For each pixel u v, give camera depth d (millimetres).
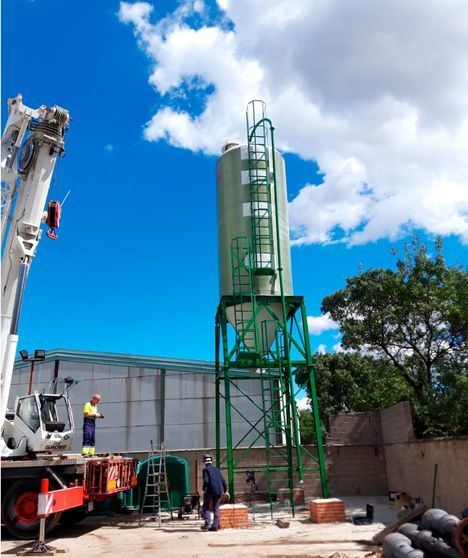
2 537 12039
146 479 14391
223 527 12172
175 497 15625
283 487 18750
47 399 13805
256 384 26500
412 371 19672
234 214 16125
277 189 16781
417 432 17281
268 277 15688
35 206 11531
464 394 14469
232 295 15352
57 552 9773
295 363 15148
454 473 12008
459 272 18156
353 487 19031
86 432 14195
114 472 13328
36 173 11594
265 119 16734
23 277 11023
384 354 20094
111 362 27766
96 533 12438
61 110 11742
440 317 18047
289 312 16156
